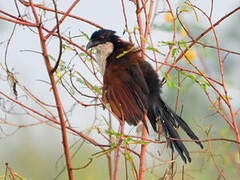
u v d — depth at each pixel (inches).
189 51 257.1
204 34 244.4
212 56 254.1
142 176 230.8
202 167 263.7
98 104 240.8
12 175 229.8
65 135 212.1
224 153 253.1
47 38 211.8
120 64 283.3
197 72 243.1
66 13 228.8
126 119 246.4
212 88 260.8
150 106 282.5
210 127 253.4
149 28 257.9
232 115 239.9
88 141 227.5
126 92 262.5
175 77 248.2
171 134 274.5
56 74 233.8
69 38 248.2
